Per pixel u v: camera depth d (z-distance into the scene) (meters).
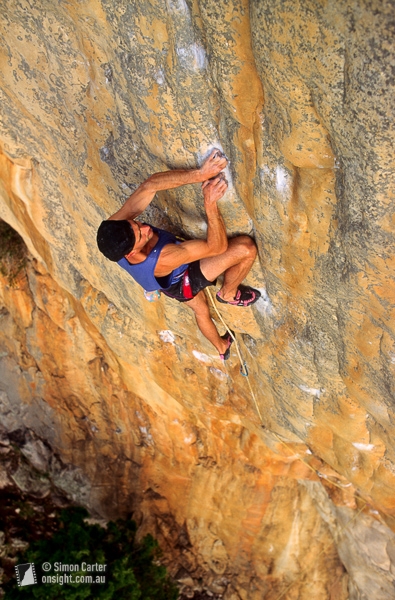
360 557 9.48
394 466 5.95
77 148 5.25
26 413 12.06
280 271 4.71
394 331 4.14
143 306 6.64
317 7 2.89
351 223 3.69
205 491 10.51
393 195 3.34
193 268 4.61
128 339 7.71
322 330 4.93
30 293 10.20
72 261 7.31
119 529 11.40
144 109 4.21
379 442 5.80
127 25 3.81
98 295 7.82
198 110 3.98
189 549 11.42
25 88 5.07
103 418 11.04
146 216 5.16
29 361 11.39
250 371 6.41
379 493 6.45
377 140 3.11
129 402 10.27
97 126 4.84
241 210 4.51
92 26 4.05
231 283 4.87
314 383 5.64
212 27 3.42
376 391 4.86
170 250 4.21
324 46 2.99
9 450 11.86
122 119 4.57
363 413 5.55
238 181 4.27
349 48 2.91
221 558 11.29
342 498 8.45
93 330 8.72
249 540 10.80
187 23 3.58
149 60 3.91
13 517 11.21
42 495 11.74
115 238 3.78
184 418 9.27
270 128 3.72
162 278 4.48
